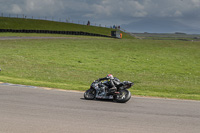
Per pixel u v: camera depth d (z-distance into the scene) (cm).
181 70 4566
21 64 3988
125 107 1534
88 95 1794
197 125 1191
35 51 5572
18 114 1243
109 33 16062
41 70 3619
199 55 6556
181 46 8194
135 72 4103
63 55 5334
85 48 6606
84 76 3412
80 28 15788
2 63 3900
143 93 2170
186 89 2731
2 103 1459
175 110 1502
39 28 13225
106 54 5906
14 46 6078
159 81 3384
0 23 12256
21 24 13162
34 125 1081
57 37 9469
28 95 1750
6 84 2180
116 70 4169
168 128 1123
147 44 8325
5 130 1001
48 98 1688
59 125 1098
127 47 7331
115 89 1697
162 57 5981
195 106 1648
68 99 1700
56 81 2859
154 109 1507
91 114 1320
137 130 1074
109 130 1057
